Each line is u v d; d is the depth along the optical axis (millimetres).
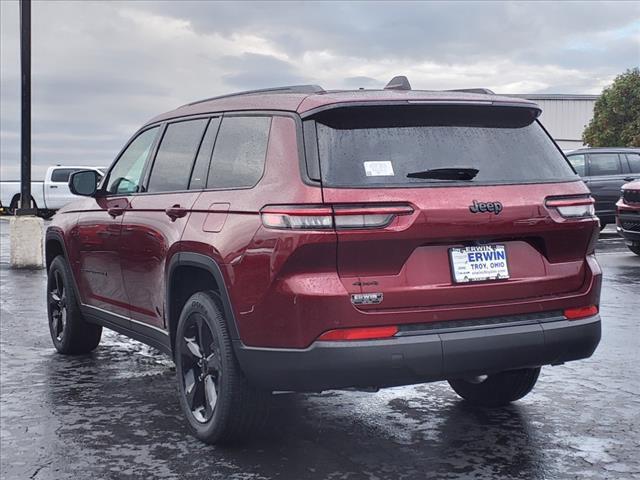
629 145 44094
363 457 4355
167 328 5109
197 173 4957
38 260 14297
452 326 3994
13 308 9742
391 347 3846
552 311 4266
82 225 6504
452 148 4176
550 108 59156
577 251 4387
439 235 3961
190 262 4648
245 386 4355
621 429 4770
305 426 4926
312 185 3930
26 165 14430
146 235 5324
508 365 4102
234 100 4910
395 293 3910
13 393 5840
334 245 3855
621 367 6293
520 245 4230
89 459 4422
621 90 44438
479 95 4383
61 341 7121
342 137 4055
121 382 6156
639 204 13398
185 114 5414
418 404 5367
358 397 5566
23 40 14359
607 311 8781
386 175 3980
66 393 5832
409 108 4184
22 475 4191
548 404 5305
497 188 4133
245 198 4297
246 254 4148
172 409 5398
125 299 5832
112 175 6250
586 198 4402
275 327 4008
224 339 4379
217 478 4090
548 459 4277
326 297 3838
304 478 4066
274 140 4293
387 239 3883
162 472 4199
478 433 4723
